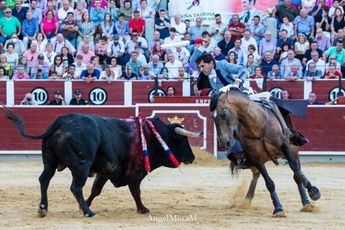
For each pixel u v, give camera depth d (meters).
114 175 16.33
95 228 14.78
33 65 30.80
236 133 16.66
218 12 32.88
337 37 31.42
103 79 30.25
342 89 30.03
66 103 30.28
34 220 15.67
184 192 20.25
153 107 28.78
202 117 28.58
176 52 31.06
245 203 17.86
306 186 17.12
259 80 29.31
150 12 32.91
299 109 17.75
